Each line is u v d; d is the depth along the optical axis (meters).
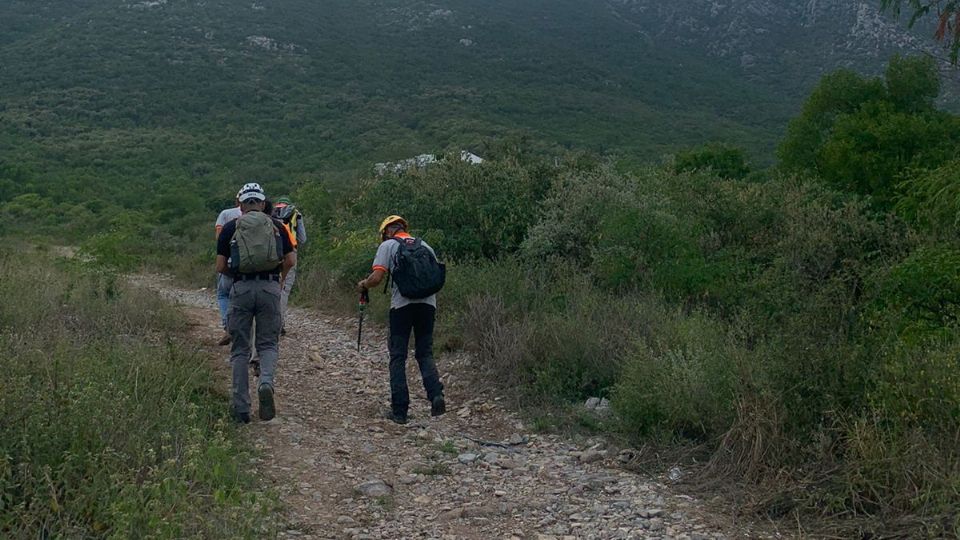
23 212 34.53
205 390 6.14
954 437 4.70
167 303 9.50
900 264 7.68
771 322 6.36
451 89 68.38
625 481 5.21
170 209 35.91
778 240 10.70
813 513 4.62
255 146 51.81
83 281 9.30
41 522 3.75
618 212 10.48
